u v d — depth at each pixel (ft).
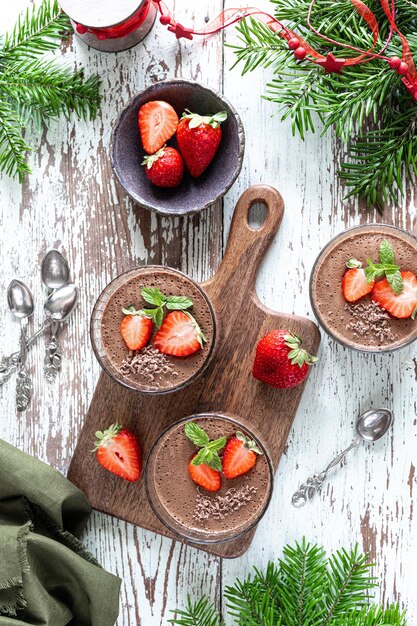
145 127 2.76
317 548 2.87
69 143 2.93
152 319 2.70
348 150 2.82
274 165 2.87
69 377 2.96
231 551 2.85
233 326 2.84
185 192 2.82
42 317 2.96
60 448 2.96
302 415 2.89
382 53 2.67
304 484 2.89
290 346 2.69
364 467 2.89
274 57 2.84
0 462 2.78
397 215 2.85
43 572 2.79
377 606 2.89
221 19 2.83
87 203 2.93
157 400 2.86
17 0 2.91
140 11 2.74
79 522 2.90
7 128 2.81
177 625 2.94
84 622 2.87
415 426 2.86
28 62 2.85
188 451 2.72
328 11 2.69
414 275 2.69
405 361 2.86
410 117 2.72
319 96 2.68
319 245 2.87
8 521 2.85
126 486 2.88
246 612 2.77
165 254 2.91
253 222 2.88
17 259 2.96
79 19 2.68
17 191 2.95
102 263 2.94
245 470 2.68
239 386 2.84
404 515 2.88
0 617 2.72
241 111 2.87
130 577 2.95
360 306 2.71
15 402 2.98
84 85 2.83
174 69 2.88
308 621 2.74
